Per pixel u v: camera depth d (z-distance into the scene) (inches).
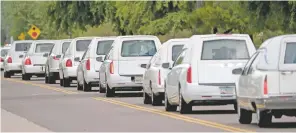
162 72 1850.4
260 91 1277.1
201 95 1577.3
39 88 2874.0
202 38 1601.9
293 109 1273.4
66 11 4547.2
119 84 2220.7
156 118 1551.4
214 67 1584.6
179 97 1635.1
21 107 1956.2
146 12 3777.1
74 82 3336.6
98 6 4411.9
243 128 1311.5
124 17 3895.2
